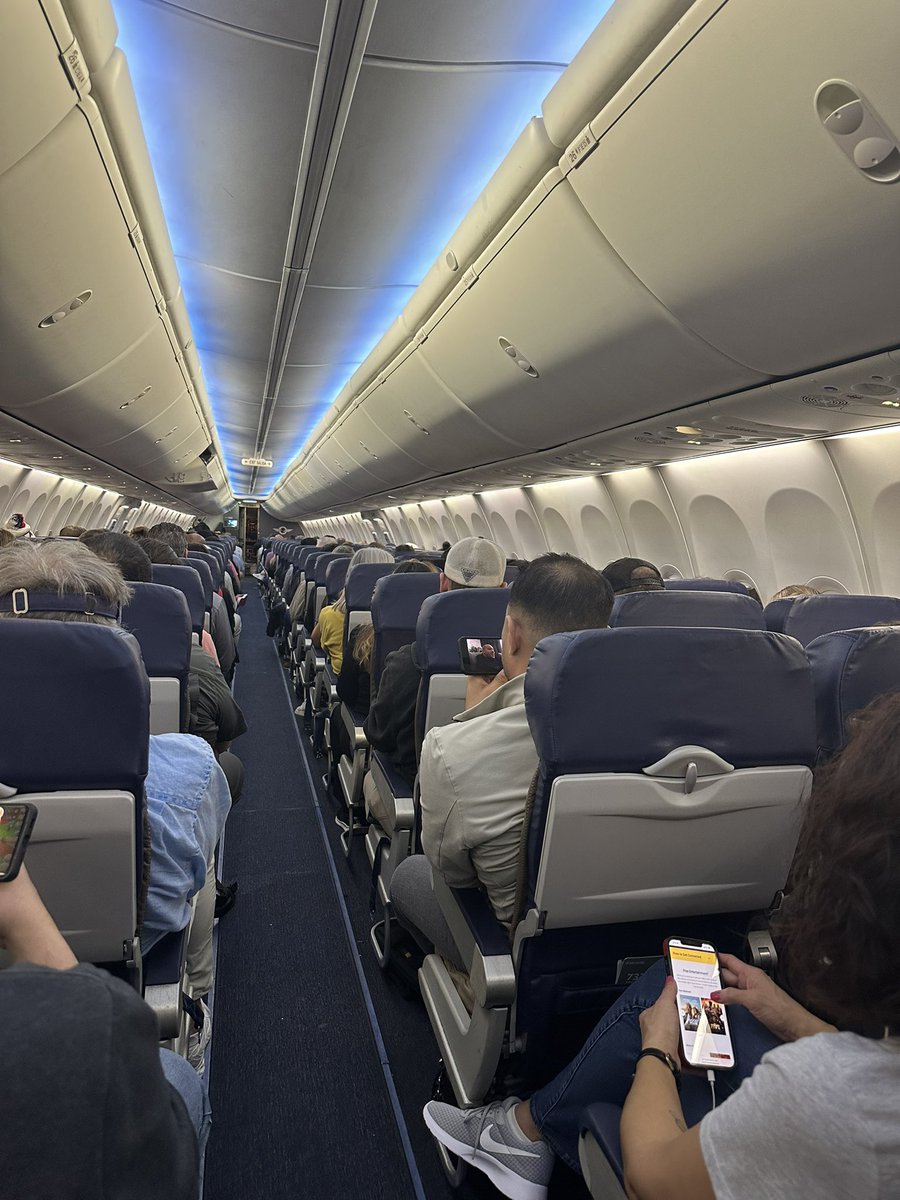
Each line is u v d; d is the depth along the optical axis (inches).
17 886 34.0
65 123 109.0
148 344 247.6
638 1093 41.2
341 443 479.5
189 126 141.5
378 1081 92.6
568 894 61.7
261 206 170.1
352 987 112.1
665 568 342.6
